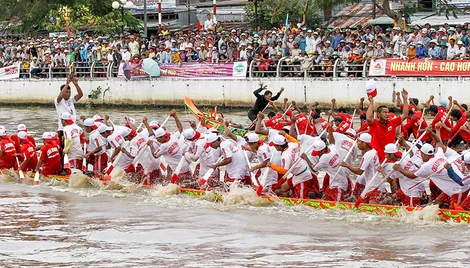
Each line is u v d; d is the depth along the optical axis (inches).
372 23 1815.9
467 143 954.1
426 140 933.2
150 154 815.7
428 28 1441.9
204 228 663.1
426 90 1379.2
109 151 877.8
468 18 1727.4
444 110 964.6
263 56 1561.3
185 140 789.2
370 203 692.7
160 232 652.1
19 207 761.0
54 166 876.6
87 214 725.9
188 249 599.5
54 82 1781.5
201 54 1616.6
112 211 735.7
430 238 613.9
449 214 654.5
